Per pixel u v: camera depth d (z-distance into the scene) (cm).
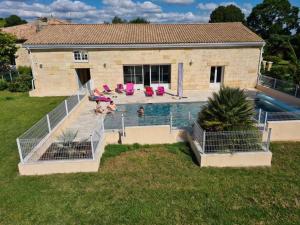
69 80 2330
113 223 711
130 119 1302
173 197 824
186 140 1294
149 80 2391
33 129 1060
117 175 976
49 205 794
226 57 2305
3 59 2775
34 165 974
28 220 729
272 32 6494
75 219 730
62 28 2559
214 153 1034
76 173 995
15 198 828
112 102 1825
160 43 2191
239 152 1034
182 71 2103
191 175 966
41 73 2298
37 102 2064
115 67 2280
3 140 1307
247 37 2323
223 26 2659
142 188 881
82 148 1059
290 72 2217
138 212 752
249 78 2397
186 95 2191
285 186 880
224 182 912
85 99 1961
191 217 726
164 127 1253
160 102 1984
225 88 1171
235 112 1093
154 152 1179
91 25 2664
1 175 977
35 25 3728
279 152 1145
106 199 820
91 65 2270
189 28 2608
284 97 1964
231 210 754
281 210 752
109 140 1290
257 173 976
